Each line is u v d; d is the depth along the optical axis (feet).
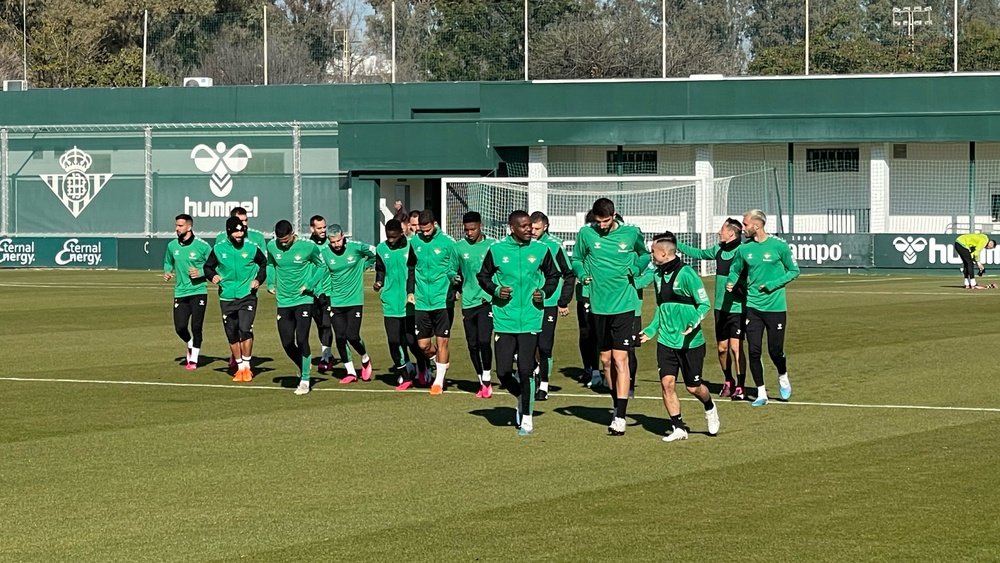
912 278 118.52
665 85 134.51
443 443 36.68
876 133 128.67
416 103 145.38
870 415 41.32
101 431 38.91
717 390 47.57
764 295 43.78
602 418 41.19
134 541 26.00
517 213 37.78
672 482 31.14
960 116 126.82
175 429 39.29
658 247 36.52
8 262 137.69
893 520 27.22
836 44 215.31
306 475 32.22
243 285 51.13
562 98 136.67
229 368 54.13
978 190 136.77
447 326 46.85
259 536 26.30
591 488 30.53
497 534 26.32
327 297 53.06
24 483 31.45
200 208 146.41
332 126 144.15
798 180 139.64
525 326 37.96
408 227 53.31
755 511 28.14
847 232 138.21
